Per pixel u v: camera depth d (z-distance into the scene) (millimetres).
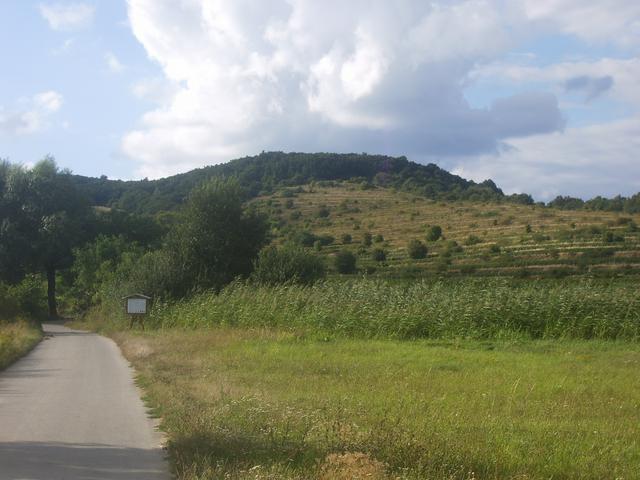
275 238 78562
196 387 12969
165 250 44594
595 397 12188
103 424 10125
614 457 8195
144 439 9117
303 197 106250
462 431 9117
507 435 9102
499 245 66062
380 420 9398
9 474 7332
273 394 12133
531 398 12016
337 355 18562
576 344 21922
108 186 119250
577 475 7551
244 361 17281
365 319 25172
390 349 20188
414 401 11383
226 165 130750
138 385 14305
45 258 56000
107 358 20641
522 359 17547
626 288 25266
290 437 8555
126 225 65188
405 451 7664
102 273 49938
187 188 111250
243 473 6945
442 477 7082
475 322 24453
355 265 60438
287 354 18875
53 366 18312
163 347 21500
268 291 30875
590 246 60000
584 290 24922
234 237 44281
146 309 33875
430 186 116188
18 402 12141
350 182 120562
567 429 9656
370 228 84312
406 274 55906
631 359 17719
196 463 7410
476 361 17125
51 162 59188
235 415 9758
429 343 22422
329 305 26406
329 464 7070
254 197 108938
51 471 7480
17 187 56906
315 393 12250
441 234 76000
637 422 10305
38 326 38750
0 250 54250
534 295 25031
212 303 31516
